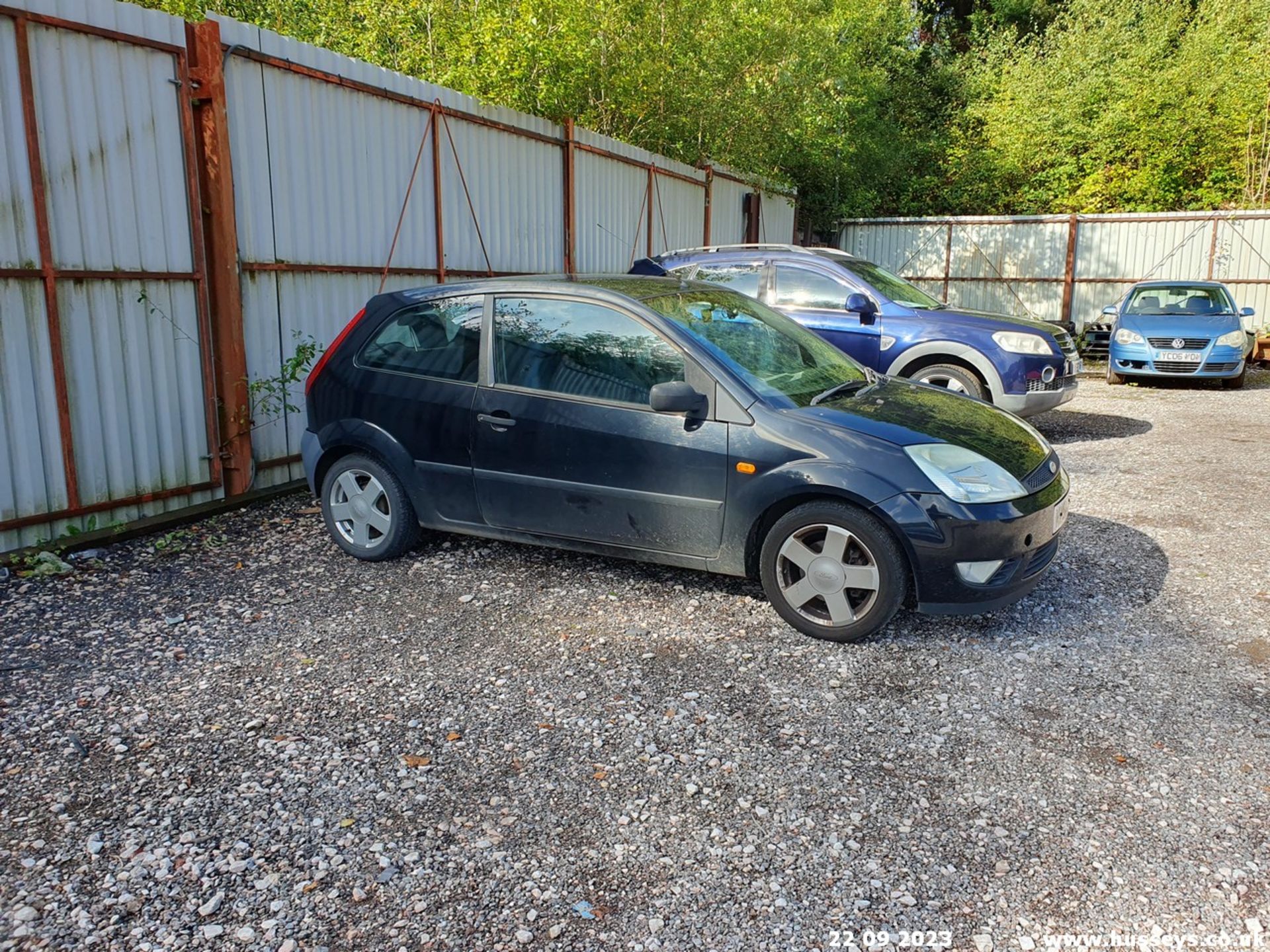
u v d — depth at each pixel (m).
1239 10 22.56
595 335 4.63
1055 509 4.27
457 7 10.61
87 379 5.34
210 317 6.08
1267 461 8.13
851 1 18.95
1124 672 3.90
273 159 6.43
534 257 9.83
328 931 2.40
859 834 2.81
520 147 9.39
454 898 2.53
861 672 3.89
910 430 4.22
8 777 3.07
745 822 2.88
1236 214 18.31
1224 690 3.73
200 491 6.15
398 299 5.21
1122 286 19.64
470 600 4.65
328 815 2.89
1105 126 22.09
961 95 25.80
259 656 4.01
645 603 4.62
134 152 5.46
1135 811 2.92
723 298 5.24
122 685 3.74
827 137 17.84
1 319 4.87
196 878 2.60
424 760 3.21
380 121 7.42
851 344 8.98
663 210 13.05
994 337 8.52
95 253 5.29
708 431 4.29
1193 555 5.41
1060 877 2.62
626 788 3.05
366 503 5.20
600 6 10.45
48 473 5.18
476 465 4.84
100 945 2.34
